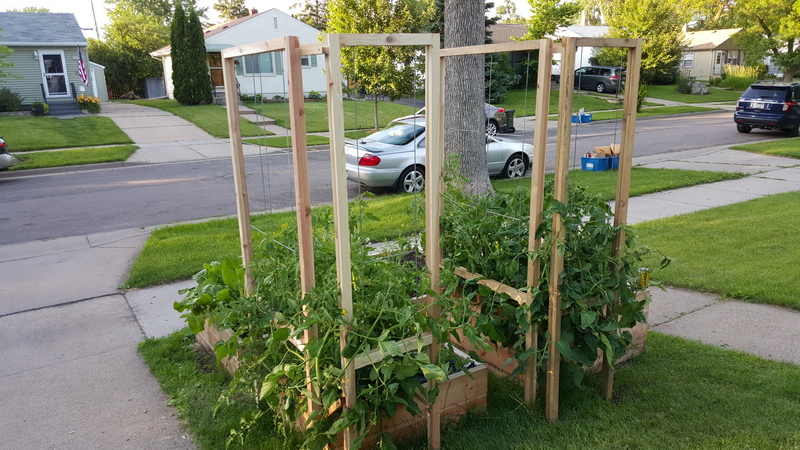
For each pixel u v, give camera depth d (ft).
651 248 20.68
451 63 23.35
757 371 11.94
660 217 25.77
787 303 15.55
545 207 12.45
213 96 87.71
